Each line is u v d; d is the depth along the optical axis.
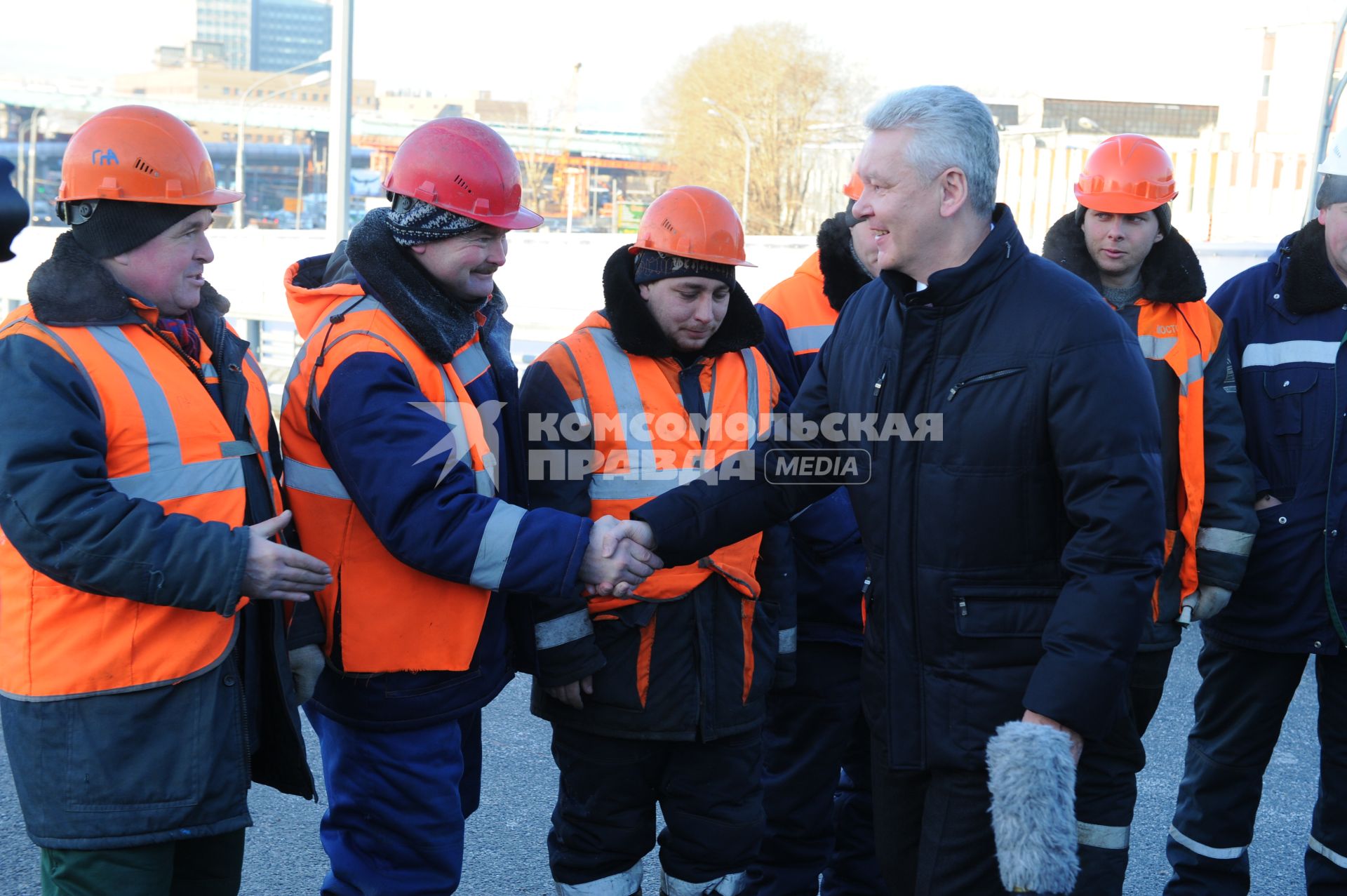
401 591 2.54
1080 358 2.15
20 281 19.14
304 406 2.53
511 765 4.43
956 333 2.24
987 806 2.28
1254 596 3.21
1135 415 2.14
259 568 2.21
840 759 3.31
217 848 2.48
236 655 2.35
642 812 2.96
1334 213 3.09
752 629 2.92
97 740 2.19
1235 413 3.24
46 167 93.31
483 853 3.76
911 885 2.53
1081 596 2.14
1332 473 3.14
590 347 2.87
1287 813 4.16
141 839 2.20
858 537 3.24
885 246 2.29
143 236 2.25
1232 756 3.30
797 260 14.98
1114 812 2.61
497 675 2.72
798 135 53.56
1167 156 3.26
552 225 89.06
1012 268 2.25
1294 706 5.18
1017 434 2.20
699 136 54.91
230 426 2.39
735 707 2.88
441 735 2.64
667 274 2.82
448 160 2.50
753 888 3.34
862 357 2.44
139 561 2.13
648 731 2.82
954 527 2.25
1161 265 3.25
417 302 2.53
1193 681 5.47
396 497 2.40
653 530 2.58
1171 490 3.22
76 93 95.06
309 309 2.60
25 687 2.20
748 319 3.01
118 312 2.22
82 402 2.16
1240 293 3.36
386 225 2.57
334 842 2.65
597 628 2.83
